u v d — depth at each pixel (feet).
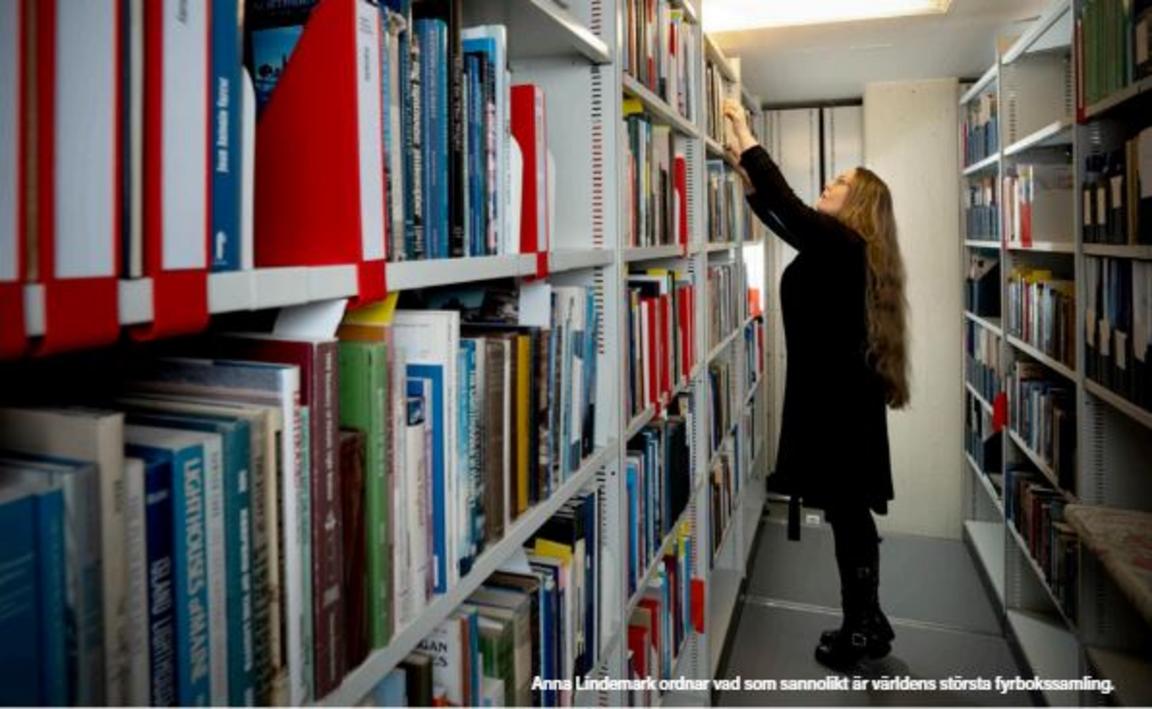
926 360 13.80
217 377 2.01
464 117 2.97
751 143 8.66
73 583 1.44
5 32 1.32
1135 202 5.57
